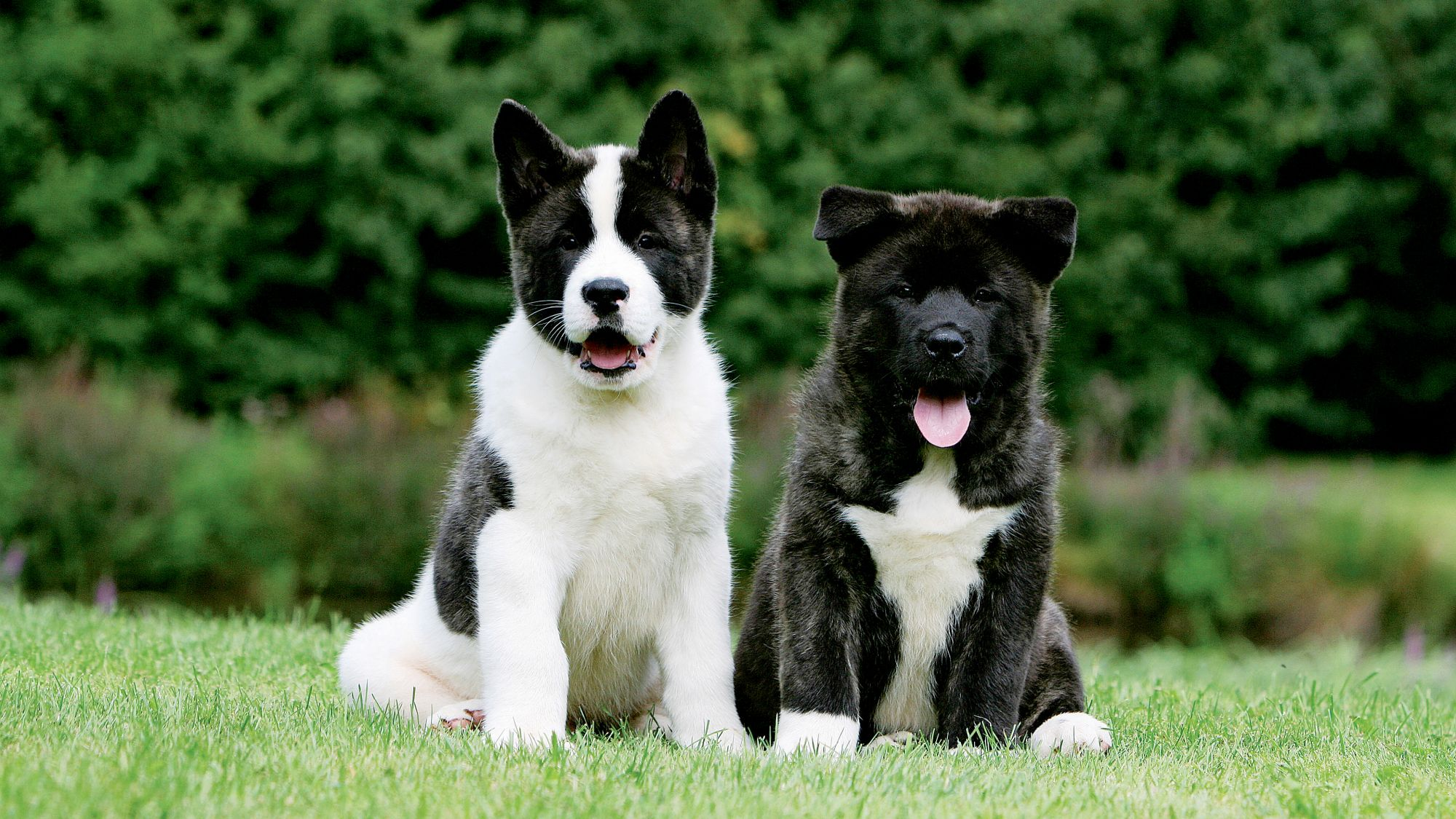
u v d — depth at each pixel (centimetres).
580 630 579
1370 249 2709
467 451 589
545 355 563
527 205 590
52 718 490
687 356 582
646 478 557
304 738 477
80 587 1451
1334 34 2502
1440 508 1789
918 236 588
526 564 542
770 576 616
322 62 2003
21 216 1956
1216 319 2492
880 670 588
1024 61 2278
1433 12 2577
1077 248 2275
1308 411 2764
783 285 2069
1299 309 2509
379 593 1499
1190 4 2406
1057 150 2262
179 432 1573
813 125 2172
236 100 1967
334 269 2064
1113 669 935
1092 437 1784
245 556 1486
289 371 2014
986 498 566
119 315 1958
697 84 2097
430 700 587
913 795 443
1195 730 611
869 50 2280
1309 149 2609
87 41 1939
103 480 1462
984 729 567
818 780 457
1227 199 2431
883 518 567
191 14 2097
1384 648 1412
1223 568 1498
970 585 570
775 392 1769
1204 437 2142
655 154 588
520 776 441
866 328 584
